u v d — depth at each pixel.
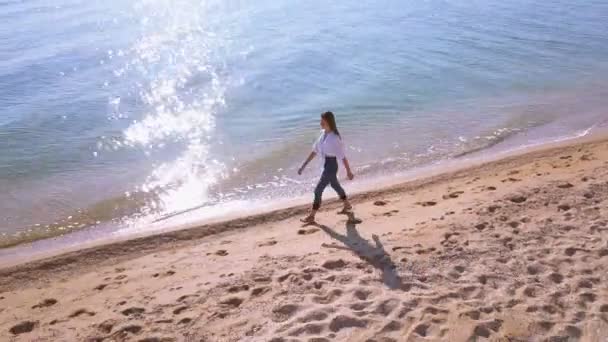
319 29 22.45
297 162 11.80
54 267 8.06
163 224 9.49
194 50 20.05
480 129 13.46
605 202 8.29
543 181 9.52
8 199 10.45
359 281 6.21
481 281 6.20
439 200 9.41
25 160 12.04
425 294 5.90
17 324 6.14
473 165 11.39
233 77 17.25
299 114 14.41
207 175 11.34
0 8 26.00
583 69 18.08
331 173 8.43
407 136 13.05
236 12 25.23
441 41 20.97
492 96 15.69
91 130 13.67
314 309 5.65
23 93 16.11
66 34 21.94
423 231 7.59
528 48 20.31
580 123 13.80
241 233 8.87
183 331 5.52
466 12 25.52
